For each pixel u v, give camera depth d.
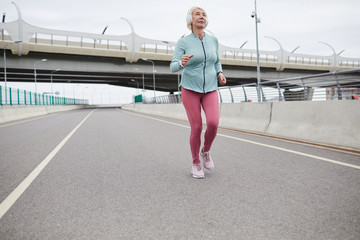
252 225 2.05
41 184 3.31
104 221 2.20
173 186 3.14
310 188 2.89
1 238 1.92
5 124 15.10
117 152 5.58
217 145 6.15
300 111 6.84
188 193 2.87
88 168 4.17
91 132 9.81
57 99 59.66
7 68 49.38
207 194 2.81
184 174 3.70
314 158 4.46
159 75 64.06
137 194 2.88
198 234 1.93
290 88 8.80
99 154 5.38
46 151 5.81
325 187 2.91
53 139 7.89
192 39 3.33
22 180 3.51
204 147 3.66
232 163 4.28
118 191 2.99
